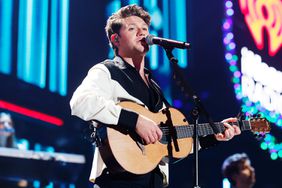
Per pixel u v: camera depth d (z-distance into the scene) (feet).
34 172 19.99
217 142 20.08
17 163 19.65
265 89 43.86
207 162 42.19
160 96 19.24
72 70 40.22
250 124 20.45
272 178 43.11
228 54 43.45
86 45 40.83
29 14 38.78
